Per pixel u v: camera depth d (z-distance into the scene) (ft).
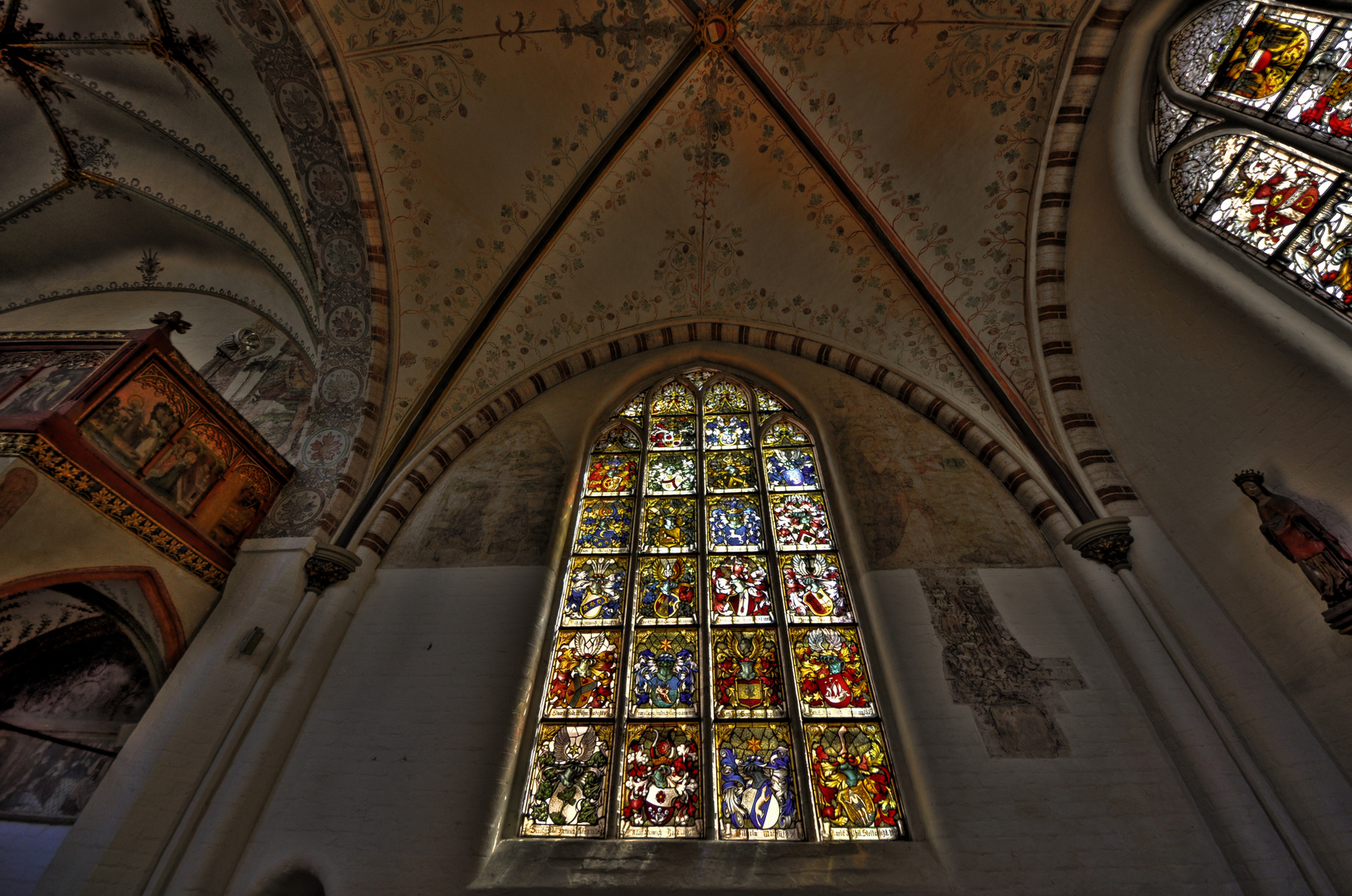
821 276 31.94
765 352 33.50
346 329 29.09
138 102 29.73
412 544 25.93
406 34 25.18
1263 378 18.30
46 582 17.49
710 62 27.84
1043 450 25.13
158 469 20.83
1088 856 16.28
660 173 30.73
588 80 27.89
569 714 21.03
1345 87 16.61
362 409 27.78
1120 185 22.77
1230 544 19.29
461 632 22.52
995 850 16.55
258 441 24.70
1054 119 25.36
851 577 23.73
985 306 28.32
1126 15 23.02
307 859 17.35
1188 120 21.24
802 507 26.71
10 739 23.84
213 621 21.86
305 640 21.94
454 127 27.63
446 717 20.21
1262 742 16.90
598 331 33.53
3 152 31.76
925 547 24.00
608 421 31.32
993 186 27.48
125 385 19.71
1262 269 18.42
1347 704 15.89
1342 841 14.93
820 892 15.85
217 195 32.09
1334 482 16.56
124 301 37.32
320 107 25.95
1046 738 18.67
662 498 27.73
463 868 16.87
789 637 22.39
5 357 19.98
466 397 30.55
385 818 18.01
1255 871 15.38
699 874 16.51
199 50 26.40
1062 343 26.45
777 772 19.15
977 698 19.70
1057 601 22.02
